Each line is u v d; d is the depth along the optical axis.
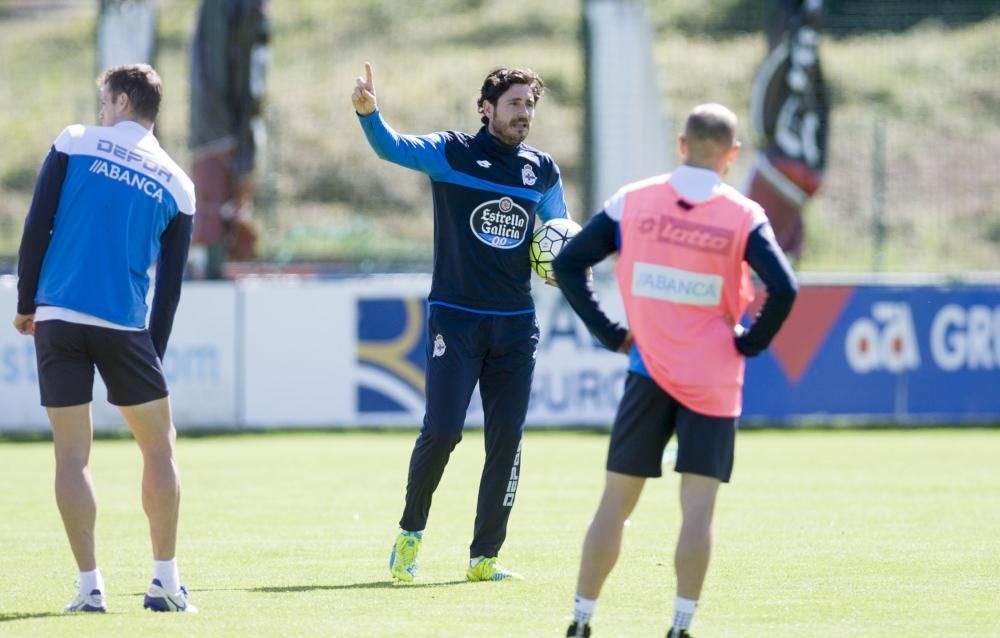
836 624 19.09
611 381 53.81
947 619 19.48
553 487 37.03
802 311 54.56
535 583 22.44
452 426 22.38
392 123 92.19
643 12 57.91
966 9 109.31
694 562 16.67
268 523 30.28
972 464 43.09
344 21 109.44
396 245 76.50
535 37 107.62
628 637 18.14
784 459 44.50
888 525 29.75
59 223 19.30
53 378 19.16
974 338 55.91
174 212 19.70
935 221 83.25
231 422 52.53
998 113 96.12
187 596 20.77
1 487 36.91
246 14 56.31
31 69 100.81
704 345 16.83
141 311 19.53
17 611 19.69
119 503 33.66
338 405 52.84
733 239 16.77
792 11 58.19
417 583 22.48
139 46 55.44
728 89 97.06
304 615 19.38
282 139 88.88
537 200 23.11
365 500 34.50
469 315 22.73
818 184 58.78
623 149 57.94
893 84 99.38
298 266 61.44
